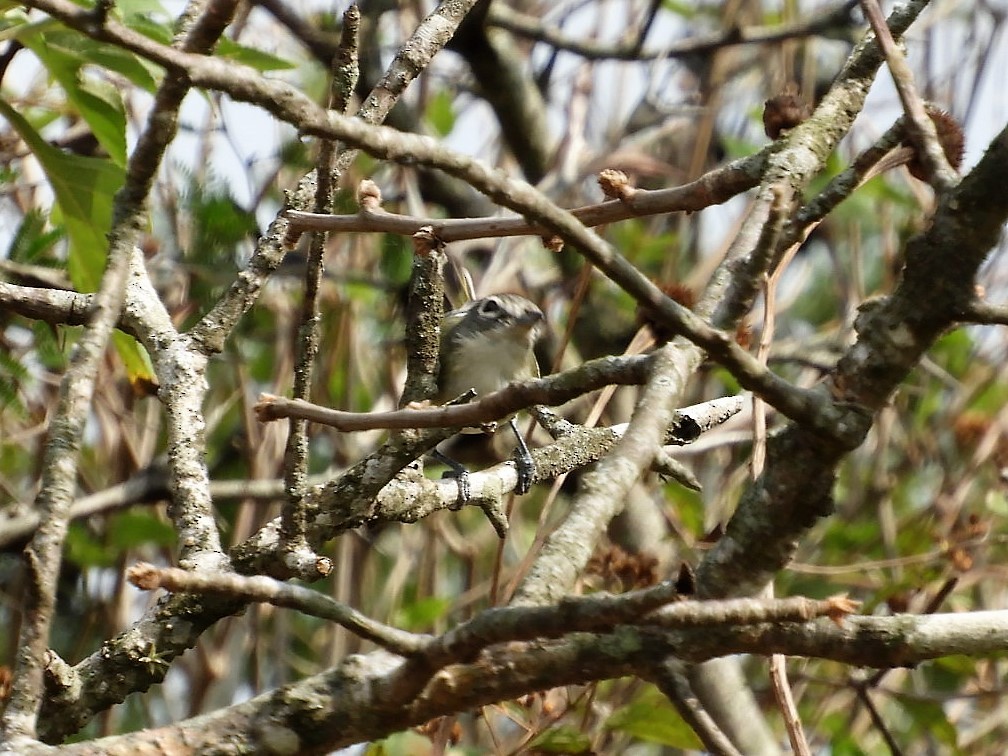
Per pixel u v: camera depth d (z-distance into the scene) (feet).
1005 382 45.09
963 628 14.32
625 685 35.40
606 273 13.57
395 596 39.45
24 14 20.40
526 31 44.52
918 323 14.58
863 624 14.20
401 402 20.67
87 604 38.29
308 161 35.19
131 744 14.34
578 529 14.71
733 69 49.34
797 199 20.77
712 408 22.82
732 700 34.53
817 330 49.80
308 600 13.38
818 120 19.66
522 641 12.98
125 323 22.45
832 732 37.88
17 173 36.42
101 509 36.86
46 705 19.02
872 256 49.01
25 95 31.73
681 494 37.52
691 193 19.24
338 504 21.04
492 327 36.60
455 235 16.29
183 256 33.78
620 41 48.91
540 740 24.58
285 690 14.80
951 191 14.58
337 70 19.20
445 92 46.44
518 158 47.01
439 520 40.40
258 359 43.62
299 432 18.95
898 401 45.14
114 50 19.15
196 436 21.09
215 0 15.06
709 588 15.12
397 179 43.24
